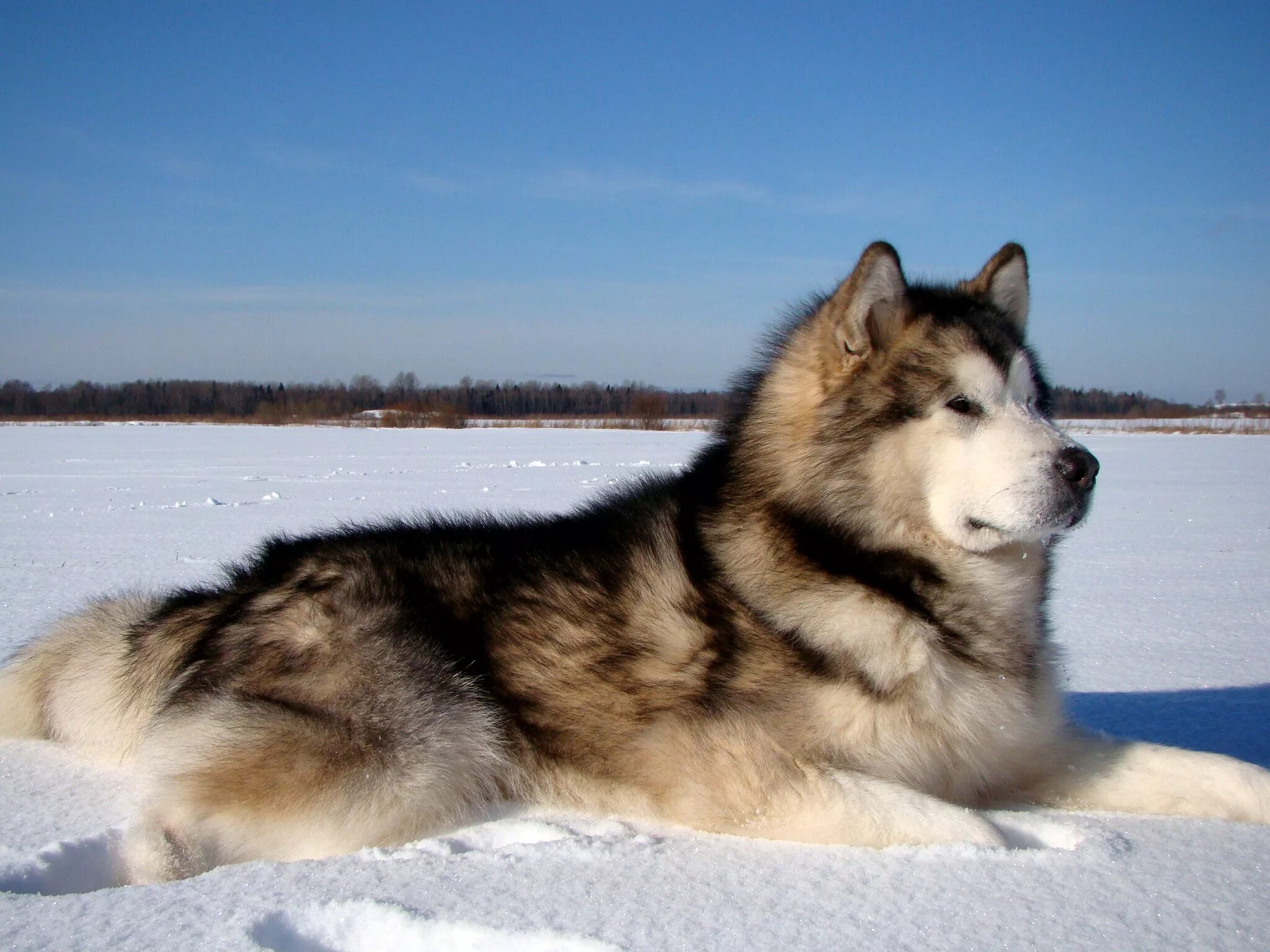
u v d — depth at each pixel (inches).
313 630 47.8
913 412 47.1
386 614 48.4
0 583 100.1
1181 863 39.2
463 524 56.4
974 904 36.3
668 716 45.9
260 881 38.6
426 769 45.7
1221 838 41.8
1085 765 48.4
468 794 47.1
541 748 48.0
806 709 45.1
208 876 39.3
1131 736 55.6
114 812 45.6
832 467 47.7
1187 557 123.0
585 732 47.4
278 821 44.4
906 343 48.1
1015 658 48.2
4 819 44.9
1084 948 33.5
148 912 36.1
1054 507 44.8
